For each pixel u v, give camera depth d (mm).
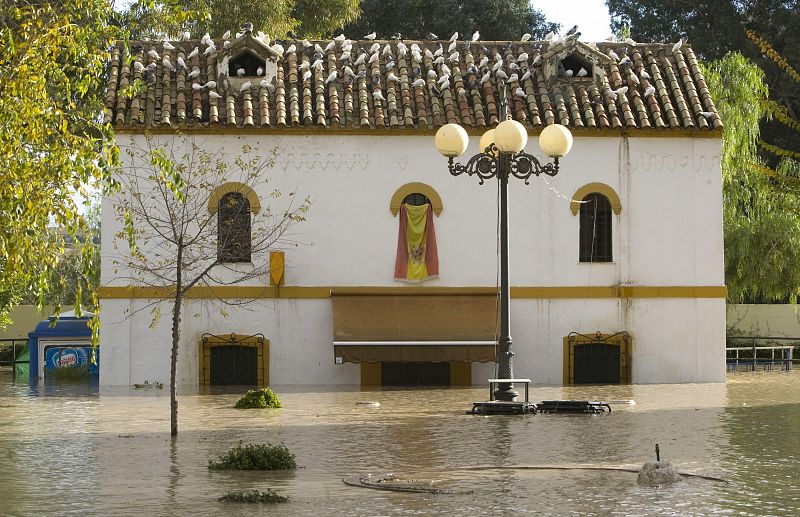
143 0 20406
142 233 28719
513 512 13414
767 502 14031
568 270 32719
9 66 17188
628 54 35625
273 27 46719
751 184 43594
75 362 34906
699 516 13211
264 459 16594
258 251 30219
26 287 21141
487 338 31609
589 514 13312
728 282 43750
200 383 31812
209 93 32500
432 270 32312
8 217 16141
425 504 13922
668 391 29781
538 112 32875
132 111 31625
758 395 28547
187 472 16375
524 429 21406
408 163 32500
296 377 32062
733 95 43562
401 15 64688
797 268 43062
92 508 13656
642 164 33000
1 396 28516
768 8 58938
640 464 17047
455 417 23531
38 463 17234
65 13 18891
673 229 33062
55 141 16719
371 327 31406
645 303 32844
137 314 31641
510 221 32656
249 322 32000
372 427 21750
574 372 32656
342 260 32250
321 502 14039
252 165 31453
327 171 32250
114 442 19578
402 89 33469
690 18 62156
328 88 33375
